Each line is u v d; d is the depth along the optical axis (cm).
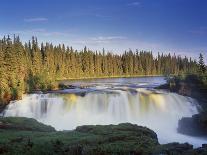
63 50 16438
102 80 13562
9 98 6375
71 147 2277
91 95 5981
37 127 3934
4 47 7756
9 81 6850
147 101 5781
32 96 6225
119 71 18838
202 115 4588
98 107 5831
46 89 7662
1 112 5938
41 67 10700
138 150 2420
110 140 2858
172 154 2291
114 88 7125
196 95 5875
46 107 5903
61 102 5906
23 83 7219
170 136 4603
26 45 12481
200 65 6462
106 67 18012
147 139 2942
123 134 3108
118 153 2330
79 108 5803
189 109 5594
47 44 14738
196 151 2319
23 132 3350
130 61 19262
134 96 5888
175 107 5681
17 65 7631
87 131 3525
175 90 6431
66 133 3309
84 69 17000
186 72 6900
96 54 17662
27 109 5922
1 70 6838
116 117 5709
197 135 4494
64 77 15562
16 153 2102
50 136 3081
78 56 16788
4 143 2466
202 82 6034
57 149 2242
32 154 2094
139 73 19688
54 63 15350
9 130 3516
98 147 2389
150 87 7738
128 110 5744
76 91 6600
